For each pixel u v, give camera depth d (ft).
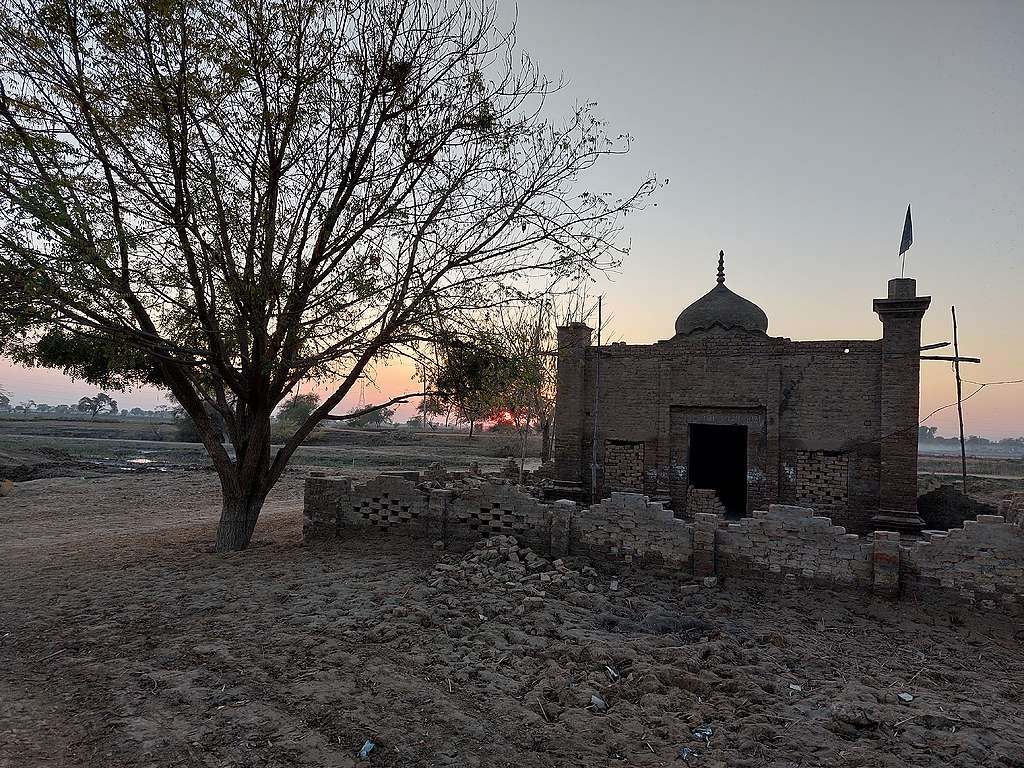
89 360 40.27
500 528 38.11
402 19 37.01
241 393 40.60
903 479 46.60
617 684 20.67
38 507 76.95
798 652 24.62
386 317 40.34
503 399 47.19
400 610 26.84
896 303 46.91
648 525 34.55
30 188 27.50
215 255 35.42
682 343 55.36
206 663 22.16
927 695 20.67
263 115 35.88
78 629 26.27
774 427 51.39
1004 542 28.12
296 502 84.33
